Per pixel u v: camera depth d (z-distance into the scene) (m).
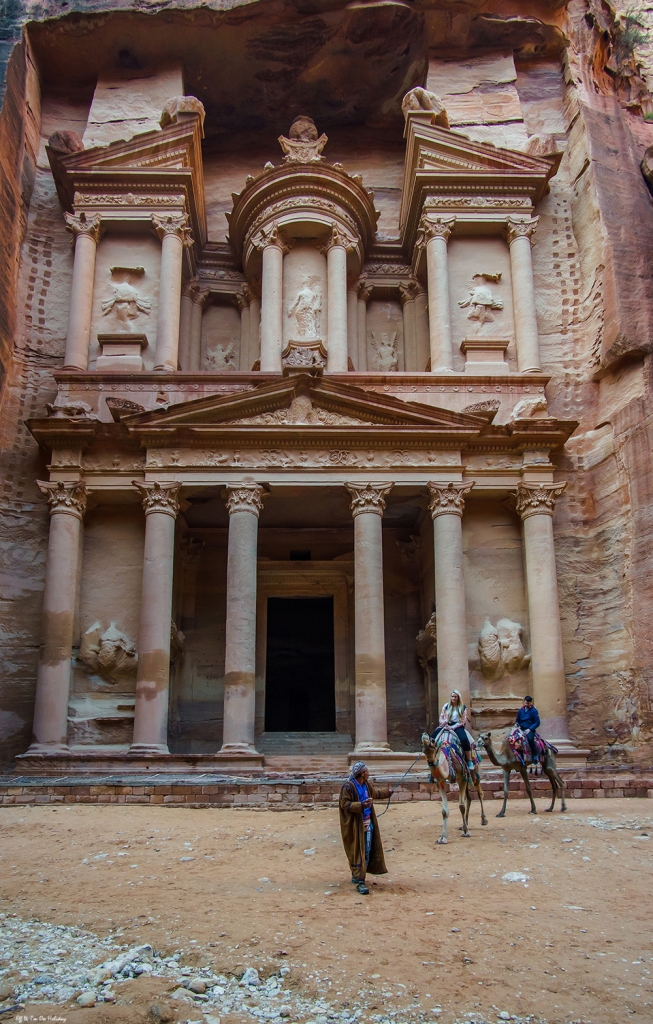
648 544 21.31
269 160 31.28
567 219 27.47
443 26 28.91
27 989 7.43
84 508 22.06
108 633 21.50
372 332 28.19
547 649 21.16
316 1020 6.94
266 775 19.22
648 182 26.84
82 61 29.38
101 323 24.77
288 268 26.06
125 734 20.77
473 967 7.90
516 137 28.73
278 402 22.05
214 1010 7.11
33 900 10.07
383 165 30.92
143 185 25.77
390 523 25.44
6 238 25.19
